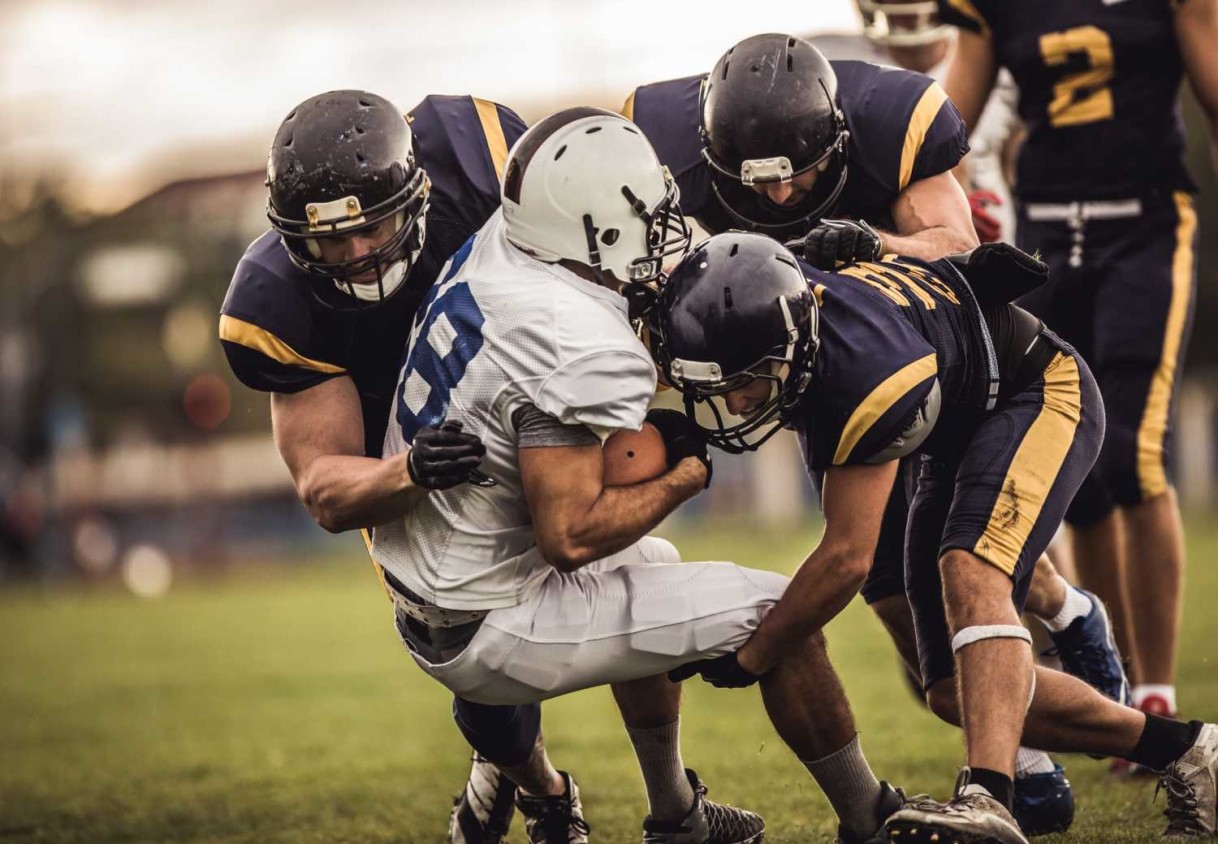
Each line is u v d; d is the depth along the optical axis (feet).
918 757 57.93
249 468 293.43
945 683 42.57
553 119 38.83
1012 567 38.81
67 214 386.11
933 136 45.44
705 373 36.76
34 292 344.49
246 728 81.87
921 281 40.40
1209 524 184.55
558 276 38.01
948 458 42.39
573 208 37.86
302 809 57.82
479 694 40.34
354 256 39.40
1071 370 41.86
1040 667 41.32
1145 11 54.95
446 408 38.17
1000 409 41.09
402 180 39.22
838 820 47.47
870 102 45.52
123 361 338.75
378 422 42.60
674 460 38.63
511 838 50.44
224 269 338.34
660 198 38.75
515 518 38.88
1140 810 47.73
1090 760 55.72
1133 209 55.88
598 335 36.88
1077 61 55.67
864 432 37.04
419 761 67.77
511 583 39.06
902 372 37.06
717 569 40.34
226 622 149.79
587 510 37.14
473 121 44.29
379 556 40.34
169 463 288.30
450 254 42.68
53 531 265.34
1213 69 54.24
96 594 218.59
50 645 138.10
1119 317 55.42
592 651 39.47
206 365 334.03
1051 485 39.81
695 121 46.32
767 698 40.81
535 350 36.99
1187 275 55.88
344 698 92.12
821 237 39.88
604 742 68.33
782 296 36.35
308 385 41.45
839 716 40.86
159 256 340.80
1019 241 58.08
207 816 57.62
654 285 39.60
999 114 62.64
